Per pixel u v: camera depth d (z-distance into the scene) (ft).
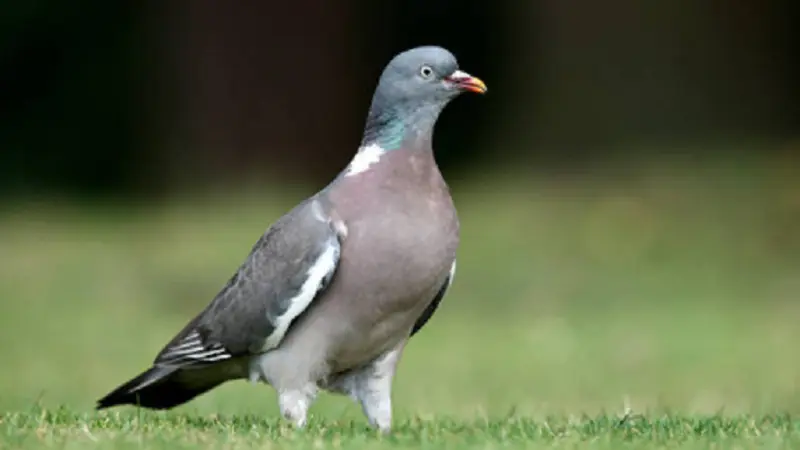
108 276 65.10
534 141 81.41
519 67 87.35
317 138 86.74
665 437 26.25
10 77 90.38
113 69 90.68
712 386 46.06
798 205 67.36
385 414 28.68
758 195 68.64
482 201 73.05
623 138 79.77
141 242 71.20
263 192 82.12
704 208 68.18
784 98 79.71
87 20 90.33
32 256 69.10
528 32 85.10
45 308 60.80
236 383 45.19
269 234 28.43
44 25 90.12
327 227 27.43
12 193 88.33
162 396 30.37
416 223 27.40
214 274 64.75
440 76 28.12
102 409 32.99
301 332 27.86
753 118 79.56
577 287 62.28
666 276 63.52
